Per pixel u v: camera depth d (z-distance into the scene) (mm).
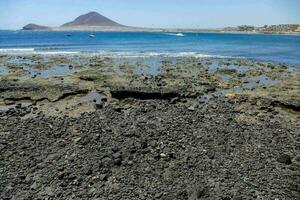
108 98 26375
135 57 55469
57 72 37781
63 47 79938
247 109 24031
